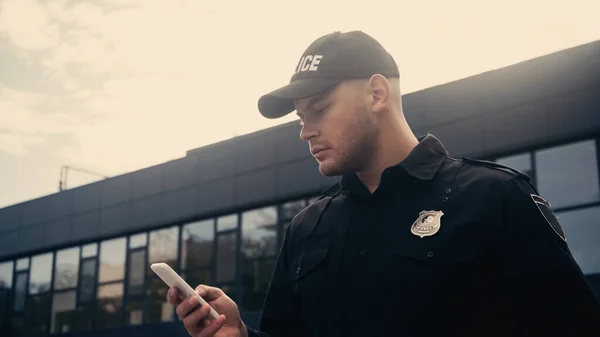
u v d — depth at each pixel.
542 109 9.60
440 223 1.77
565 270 1.68
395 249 1.78
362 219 1.91
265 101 2.02
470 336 1.69
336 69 1.92
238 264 13.93
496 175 1.80
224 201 14.33
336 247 1.93
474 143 10.23
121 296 16.58
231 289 13.92
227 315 1.97
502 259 1.73
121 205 16.91
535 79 9.74
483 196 1.76
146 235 16.30
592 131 9.04
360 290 1.81
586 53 9.30
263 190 13.58
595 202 9.04
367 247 1.85
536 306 1.67
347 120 1.92
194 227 15.17
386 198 1.89
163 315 15.52
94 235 17.42
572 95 9.34
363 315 1.78
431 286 1.71
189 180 15.29
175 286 1.87
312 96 1.94
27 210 19.61
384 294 1.75
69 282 18.08
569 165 9.37
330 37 1.98
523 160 9.87
